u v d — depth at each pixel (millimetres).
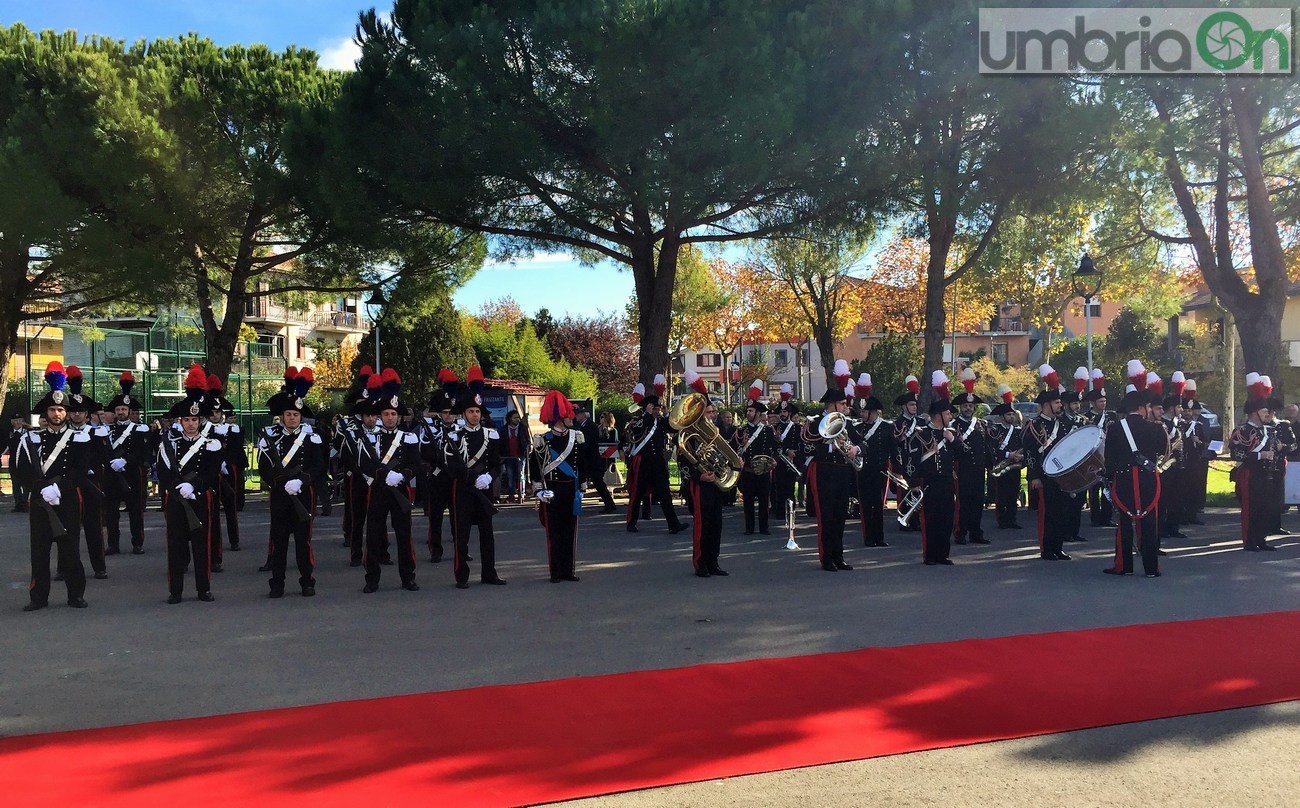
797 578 10711
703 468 10844
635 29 14391
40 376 35000
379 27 17516
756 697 6234
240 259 21250
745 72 14547
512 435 20078
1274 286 18516
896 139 16578
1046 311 34969
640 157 15664
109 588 10703
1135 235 21609
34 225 18047
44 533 9484
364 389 16172
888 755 5254
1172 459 12852
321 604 9641
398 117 16797
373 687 6574
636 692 6359
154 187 19453
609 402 36688
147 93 19250
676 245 18562
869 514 13062
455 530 10531
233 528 13617
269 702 6277
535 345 41156
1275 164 21719
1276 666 6797
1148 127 16688
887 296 42000
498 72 15664
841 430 11117
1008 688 6359
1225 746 5363
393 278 22312
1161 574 10680
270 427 10250
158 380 32844
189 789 4863
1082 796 4750
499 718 5855
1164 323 47000
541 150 15906
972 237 19969
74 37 19797
